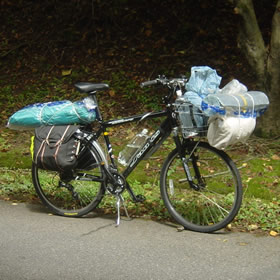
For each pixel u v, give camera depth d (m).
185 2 10.73
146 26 10.55
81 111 4.94
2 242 4.43
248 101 4.32
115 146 7.16
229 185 4.97
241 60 9.46
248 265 3.96
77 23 10.98
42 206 5.49
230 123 4.23
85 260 4.07
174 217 4.81
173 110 4.76
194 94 4.58
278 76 6.77
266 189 5.69
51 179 5.88
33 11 11.59
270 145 6.92
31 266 3.97
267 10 10.38
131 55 9.98
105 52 10.21
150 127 7.84
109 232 4.69
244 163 6.48
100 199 5.05
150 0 10.95
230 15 10.39
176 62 9.63
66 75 9.75
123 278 3.77
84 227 4.83
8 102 9.09
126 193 5.63
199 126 4.54
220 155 4.63
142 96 8.66
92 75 9.61
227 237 4.57
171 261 4.05
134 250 4.27
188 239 4.52
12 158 6.93
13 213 5.23
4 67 10.38
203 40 10.08
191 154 4.79
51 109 5.01
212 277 3.77
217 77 4.68
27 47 10.76
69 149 4.84
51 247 4.33
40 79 9.80
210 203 4.98
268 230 4.72
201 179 4.84
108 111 8.44
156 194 5.66
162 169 4.87
